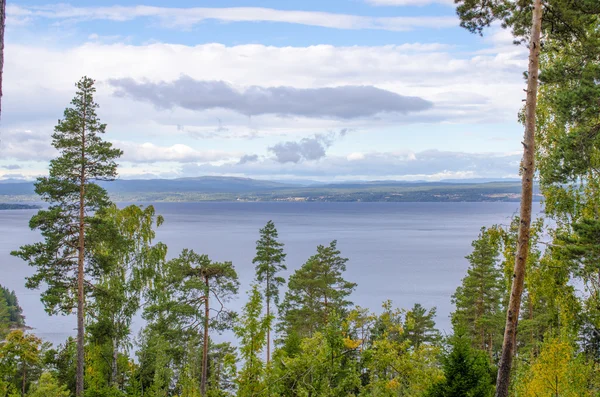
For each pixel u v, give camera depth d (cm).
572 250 1545
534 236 1819
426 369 1592
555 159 1708
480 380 1545
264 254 4072
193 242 17662
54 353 3006
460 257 13775
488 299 3706
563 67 1644
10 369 2658
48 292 2334
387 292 8500
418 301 7694
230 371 1377
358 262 12769
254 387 1352
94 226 2433
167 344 2711
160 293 3067
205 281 2989
